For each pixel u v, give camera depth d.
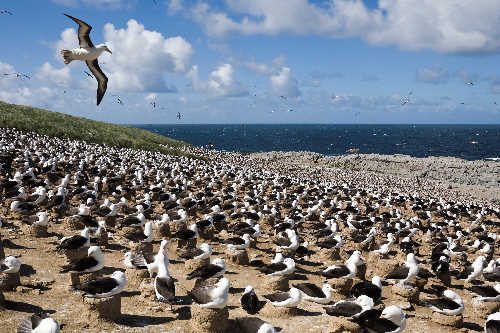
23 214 20.20
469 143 185.12
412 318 14.45
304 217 27.78
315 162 87.19
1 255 14.69
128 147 66.81
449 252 21.03
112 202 25.88
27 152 37.00
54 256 16.08
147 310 12.56
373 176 71.06
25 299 12.17
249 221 21.69
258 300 13.09
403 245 22.44
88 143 61.59
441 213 37.06
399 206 40.78
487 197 63.81
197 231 19.77
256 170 59.88
